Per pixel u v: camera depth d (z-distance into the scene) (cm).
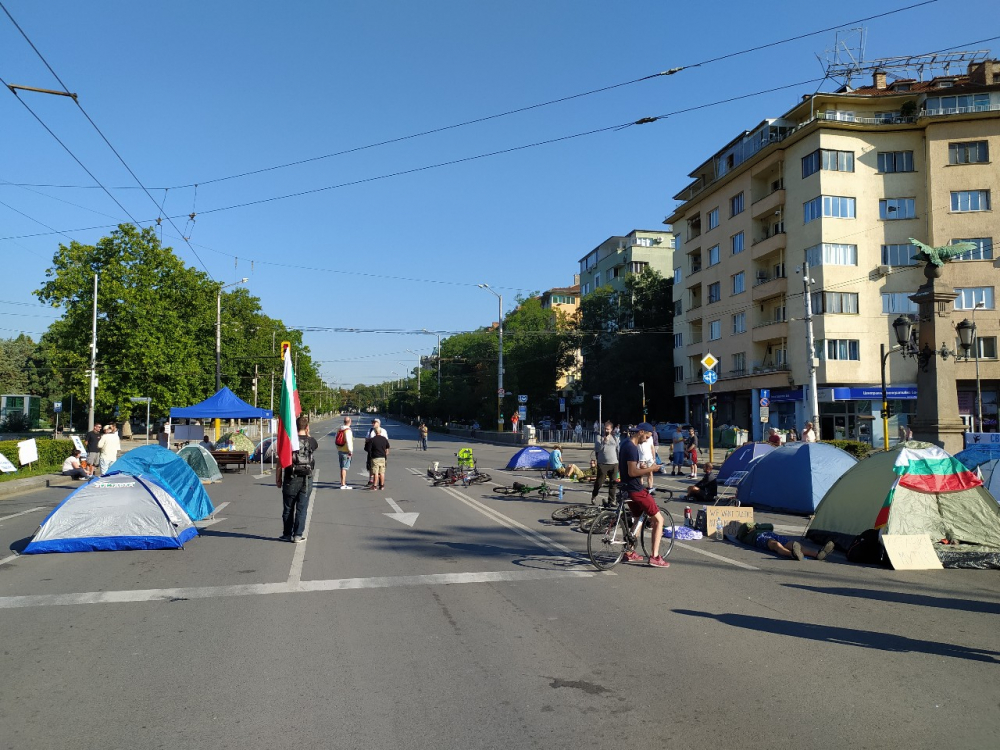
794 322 4097
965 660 550
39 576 849
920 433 1902
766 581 823
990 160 3803
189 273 4484
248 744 410
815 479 1404
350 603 719
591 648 576
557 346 6850
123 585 801
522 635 611
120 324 4059
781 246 4188
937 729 427
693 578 837
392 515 1378
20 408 5972
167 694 484
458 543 1066
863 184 3947
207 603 722
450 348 8394
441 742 411
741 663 541
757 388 4419
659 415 5822
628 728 428
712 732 422
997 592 775
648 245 7238
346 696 479
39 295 4088
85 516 1005
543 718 443
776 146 4175
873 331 3919
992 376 3716
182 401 4303
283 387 1109
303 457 1095
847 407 3941
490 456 3650
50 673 527
